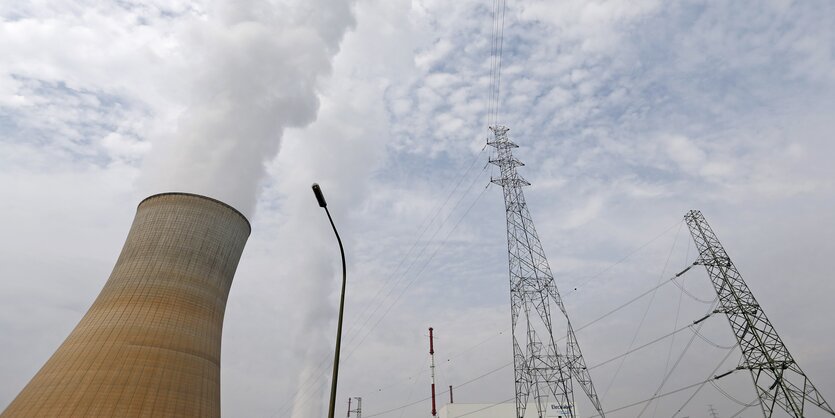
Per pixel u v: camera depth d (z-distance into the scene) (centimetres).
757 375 3850
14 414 3294
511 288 5512
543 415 6950
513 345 5216
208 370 3888
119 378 3372
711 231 4650
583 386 4722
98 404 3234
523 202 5888
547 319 5162
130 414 3269
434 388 7169
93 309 3872
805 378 3591
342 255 1842
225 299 4456
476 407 7275
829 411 3391
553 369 4934
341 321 1731
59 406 3198
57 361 3538
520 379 5050
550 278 5316
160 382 3481
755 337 3969
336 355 1656
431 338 7556
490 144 6494
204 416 3662
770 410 3703
